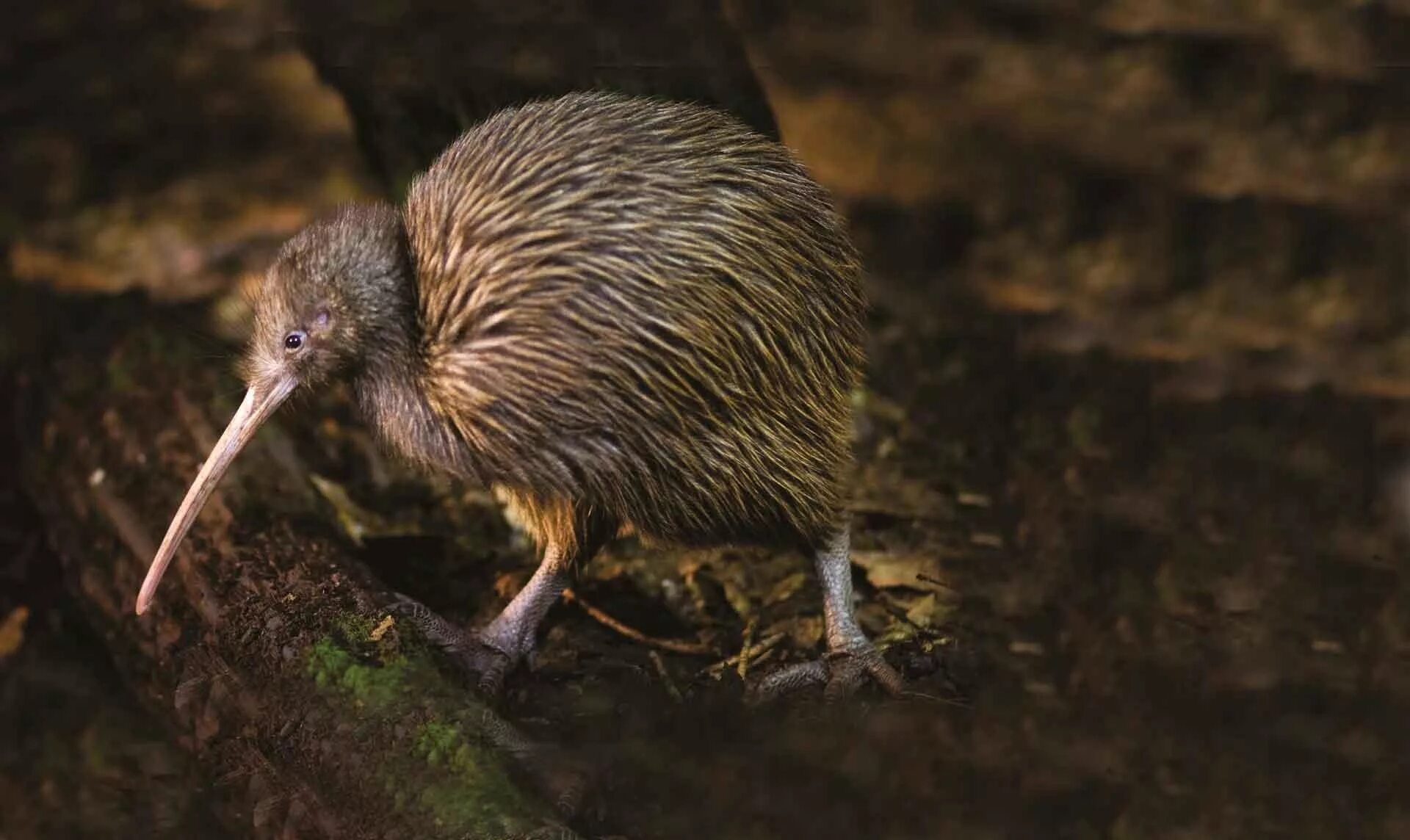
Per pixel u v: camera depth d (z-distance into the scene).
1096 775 9.17
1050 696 9.71
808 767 9.20
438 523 11.45
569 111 8.87
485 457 8.93
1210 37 17.08
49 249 14.49
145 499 10.70
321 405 12.23
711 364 8.66
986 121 16.38
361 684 8.77
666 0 11.53
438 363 8.80
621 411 8.66
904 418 12.53
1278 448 12.09
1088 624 10.36
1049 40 17.50
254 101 16.62
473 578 10.91
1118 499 11.62
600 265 8.51
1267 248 14.47
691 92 11.49
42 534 11.89
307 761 8.67
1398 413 12.45
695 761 9.19
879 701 9.60
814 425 9.16
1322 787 8.95
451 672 9.05
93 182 15.46
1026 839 8.71
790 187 9.01
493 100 11.71
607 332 8.52
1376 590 10.62
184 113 16.44
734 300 8.66
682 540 9.32
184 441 10.95
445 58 11.78
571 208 8.55
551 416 8.67
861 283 9.51
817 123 16.39
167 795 9.85
